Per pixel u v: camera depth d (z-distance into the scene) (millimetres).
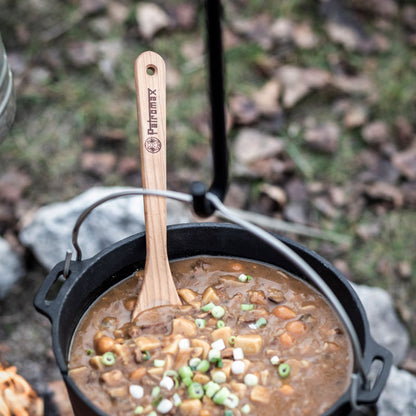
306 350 1304
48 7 3176
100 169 2668
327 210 2621
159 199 1410
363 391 1148
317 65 3129
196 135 2791
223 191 1239
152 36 3117
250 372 1269
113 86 2955
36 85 2910
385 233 2588
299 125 2896
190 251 1490
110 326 1369
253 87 3006
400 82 3080
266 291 1428
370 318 2180
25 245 2340
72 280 1328
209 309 1376
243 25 3221
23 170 2646
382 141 2848
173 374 1261
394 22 3336
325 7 3324
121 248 1409
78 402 1168
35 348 2191
